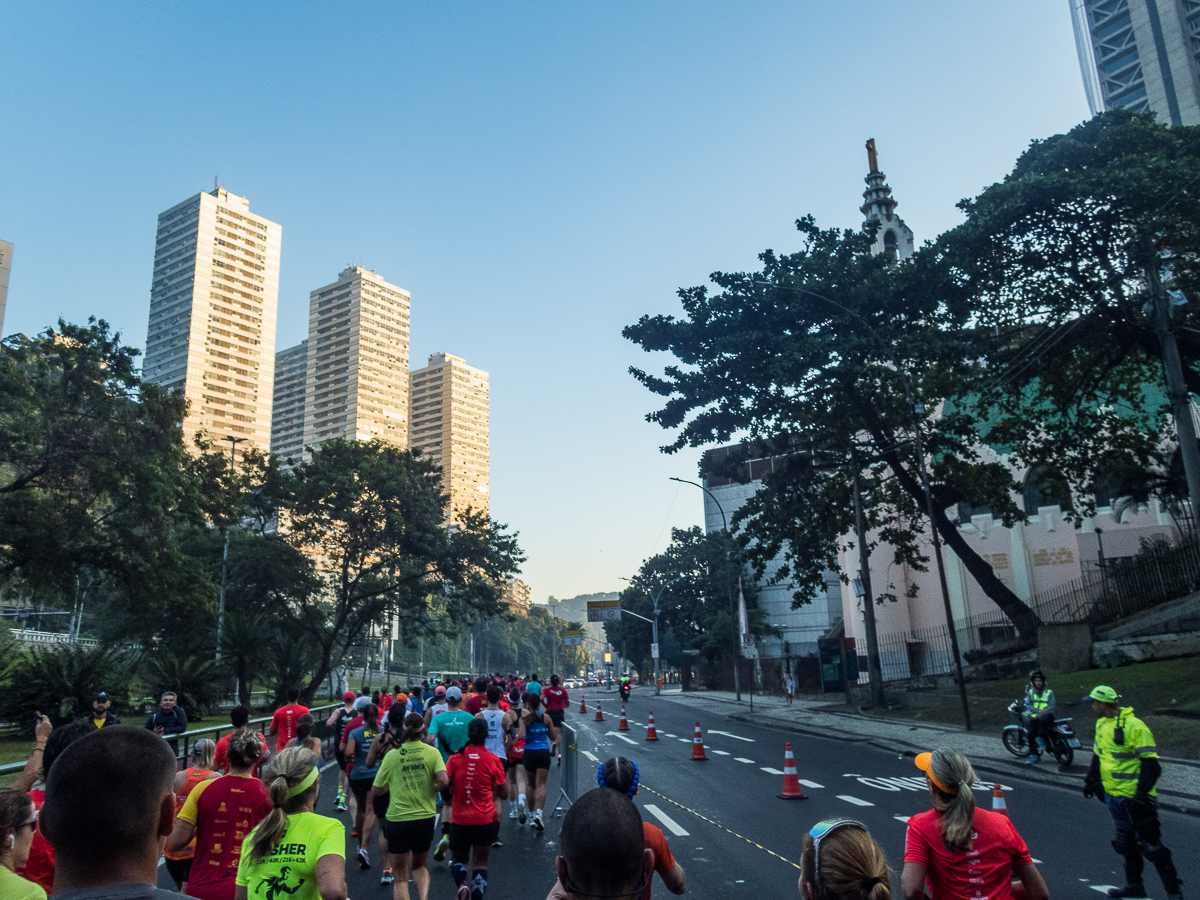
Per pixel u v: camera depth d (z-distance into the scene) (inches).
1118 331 970.1
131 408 1026.7
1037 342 1015.6
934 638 1537.9
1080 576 1373.0
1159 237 869.8
